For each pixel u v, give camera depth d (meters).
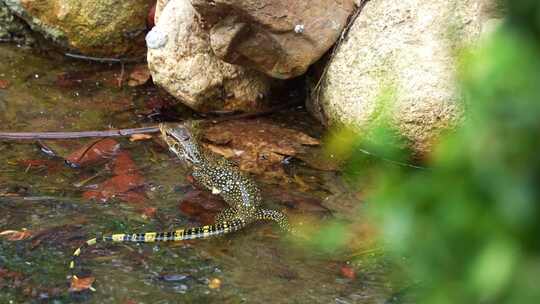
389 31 6.89
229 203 6.49
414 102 6.52
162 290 5.38
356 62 7.06
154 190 6.62
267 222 6.23
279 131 7.51
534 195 1.44
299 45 7.21
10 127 7.45
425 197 1.61
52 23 8.68
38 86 8.27
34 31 9.01
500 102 1.47
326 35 7.23
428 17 6.70
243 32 7.04
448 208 1.55
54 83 8.34
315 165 6.99
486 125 1.49
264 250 5.89
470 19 6.35
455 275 1.57
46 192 6.50
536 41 1.44
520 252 1.45
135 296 5.30
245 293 5.37
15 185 6.57
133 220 6.18
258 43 7.14
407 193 1.67
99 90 8.24
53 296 5.27
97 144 7.24
